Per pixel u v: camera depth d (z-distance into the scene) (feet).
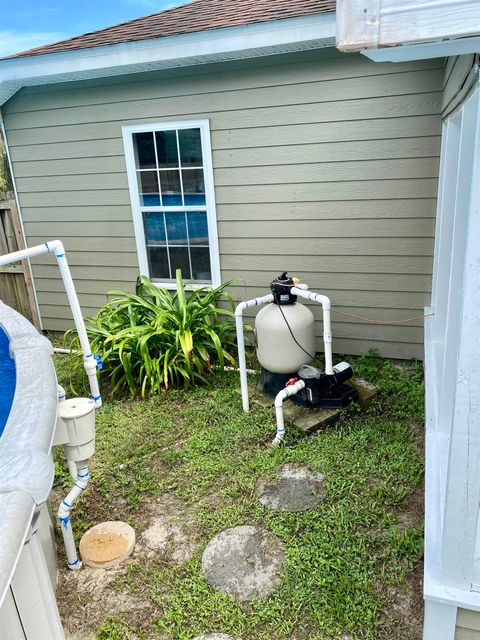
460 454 4.68
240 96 13.89
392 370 14.08
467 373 4.46
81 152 16.21
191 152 15.11
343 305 14.76
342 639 6.51
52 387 6.08
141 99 14.96
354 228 13.94
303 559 7.78
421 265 13.60
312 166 13.82
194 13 15.40
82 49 13.65
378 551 7.86
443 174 10.52
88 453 7.53
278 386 12.63
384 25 3.22
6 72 14.62
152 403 13.33
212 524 8.72
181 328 14.10
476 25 3.05
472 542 4.92
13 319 8.55
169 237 16.38
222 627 6.82
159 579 7.69
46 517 7.58
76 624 7.08
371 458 10.12
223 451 10.87
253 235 15.08
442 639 5.45
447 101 9.42
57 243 8.16
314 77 13.05
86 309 18.13
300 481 9.68
